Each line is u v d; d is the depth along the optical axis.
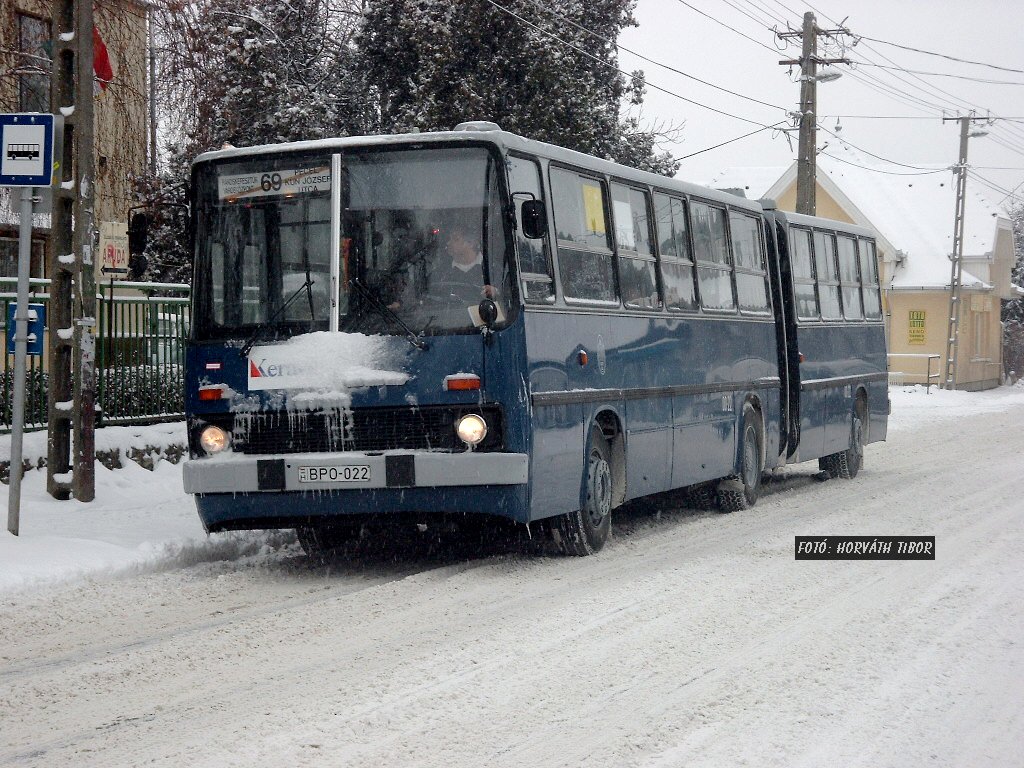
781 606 9.45
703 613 9.20
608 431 12.59
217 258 10.89
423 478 10.24
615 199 12.85
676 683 7.25
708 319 15.05
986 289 54.84
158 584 10.62
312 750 6.05
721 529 13.95
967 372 56.19
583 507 11.85
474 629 8.68
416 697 6.95
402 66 28.80
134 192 21.41
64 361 14.64
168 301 18.56
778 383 17.50
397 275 10.56
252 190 10.88
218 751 6.04
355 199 10.70
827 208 56.50
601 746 6.11
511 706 6.79
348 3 29.53
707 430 14.89
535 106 28.39
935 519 14.21
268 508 10.61
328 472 10.33
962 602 9.60
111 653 8.12
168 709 6.78
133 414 17.89
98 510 14.24
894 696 7.01
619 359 12.55
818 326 18.86
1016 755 6.01
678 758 5.92
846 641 8.30
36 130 11.47
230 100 25.91
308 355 10.53
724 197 15.97
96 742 6.23
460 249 10.54
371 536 13.62
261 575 11.12
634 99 33.50
